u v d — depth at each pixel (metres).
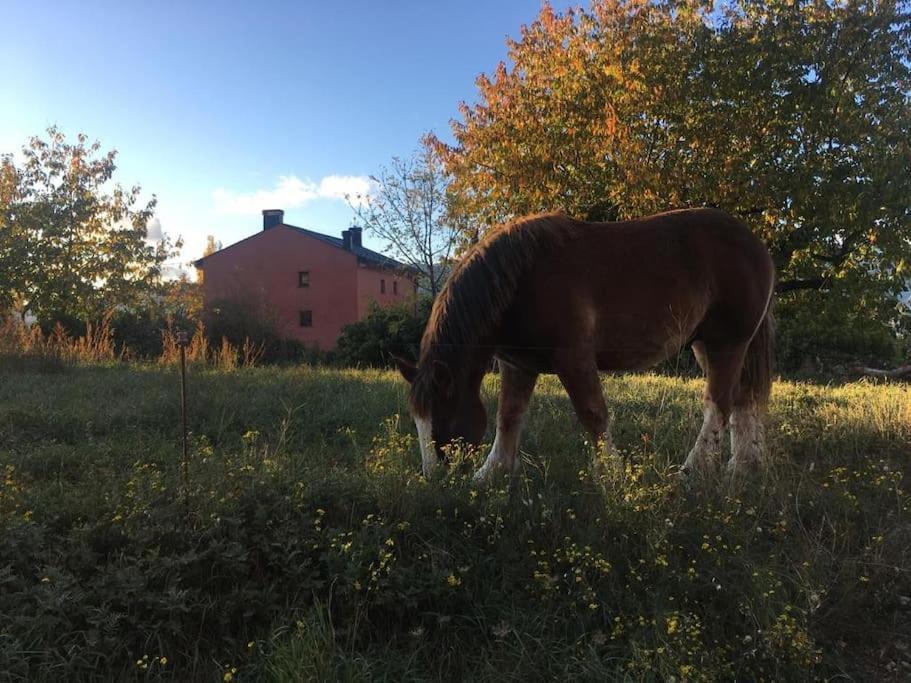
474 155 13.27
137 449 4.84
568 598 2.73
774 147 10.12
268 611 2.57
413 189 29.55
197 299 25.00
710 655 2.34
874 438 5.31
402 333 21.30
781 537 3.28
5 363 9.69
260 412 6.32
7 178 20.42
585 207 11.72
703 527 3.14
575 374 3.98
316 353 24.23
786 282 11.09
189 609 2.44
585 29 12.11
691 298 4.35
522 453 4.68
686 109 10.45
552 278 3.96
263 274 44.19
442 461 3.77
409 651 2.51
